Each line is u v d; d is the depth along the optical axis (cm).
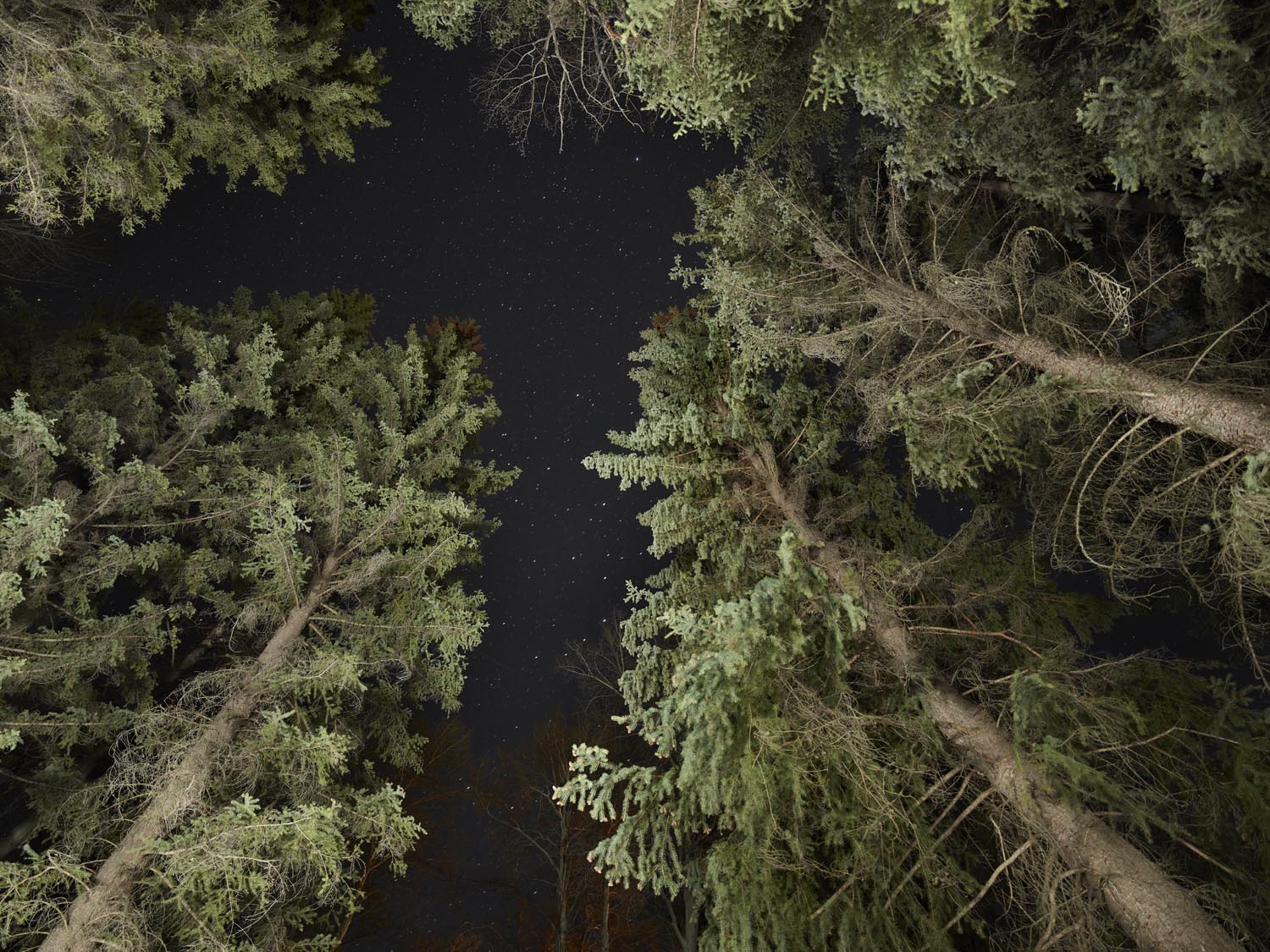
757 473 900
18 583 546
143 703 751
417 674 916
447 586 989
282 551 779
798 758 462
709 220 803
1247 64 363
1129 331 541
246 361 889
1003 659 692
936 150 569
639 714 462
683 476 890
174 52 589
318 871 652
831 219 755
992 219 698
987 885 457
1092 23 498
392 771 1434
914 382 624
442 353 1206
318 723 823
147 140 627
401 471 993
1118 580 525
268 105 760
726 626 435
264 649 836
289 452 952
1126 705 489
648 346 971
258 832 558
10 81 493
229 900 566
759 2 397
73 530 708
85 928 518
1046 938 410
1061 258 666
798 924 447
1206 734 477
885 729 588
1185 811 488
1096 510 580
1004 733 538
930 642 679
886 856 479
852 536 830
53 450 609
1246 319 478
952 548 705
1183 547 505
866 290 664
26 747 727
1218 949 377
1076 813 457
